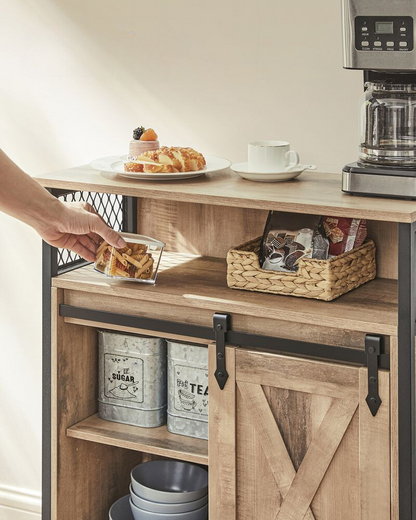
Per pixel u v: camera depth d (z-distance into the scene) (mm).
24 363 2621
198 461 1939
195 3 2172
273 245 1920
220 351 1820
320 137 2092
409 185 1680
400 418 1648
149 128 2217
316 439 1759
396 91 1708
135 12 2252
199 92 2211
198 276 2031
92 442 2230
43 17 2379
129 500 2219
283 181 1939
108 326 1981
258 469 1836
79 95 2373
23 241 2545
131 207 2283
